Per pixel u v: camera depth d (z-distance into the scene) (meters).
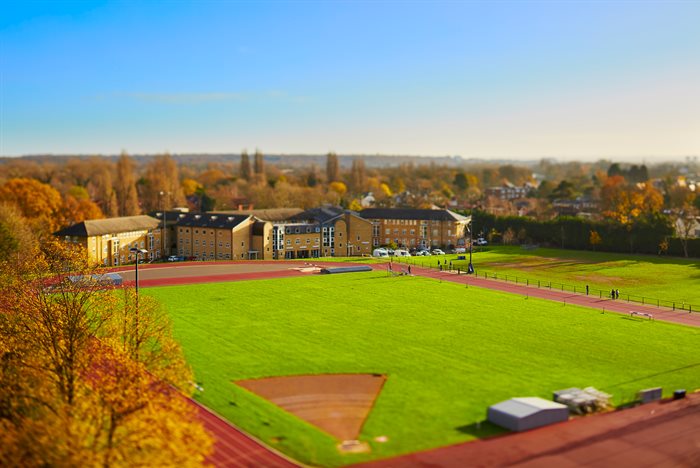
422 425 55.38
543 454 50.06
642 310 103.69
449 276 137.50
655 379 68.56
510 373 69.38
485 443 51.97
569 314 99.12
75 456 38.59
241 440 52.31
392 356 75.19
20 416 48.38
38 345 58.75
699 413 59.06
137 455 39.81
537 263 164.38
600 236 195.25
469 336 84.62
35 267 75.81
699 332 88.56
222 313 97.06
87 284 74.31
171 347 59.84
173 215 197.38
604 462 48.91
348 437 52.97
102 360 57.53
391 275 137.12
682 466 48.31
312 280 129.62
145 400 44.75
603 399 60.19
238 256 178.25
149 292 113.88
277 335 84.12
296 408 59.22
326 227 191.00
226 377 67.19
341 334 85.00
